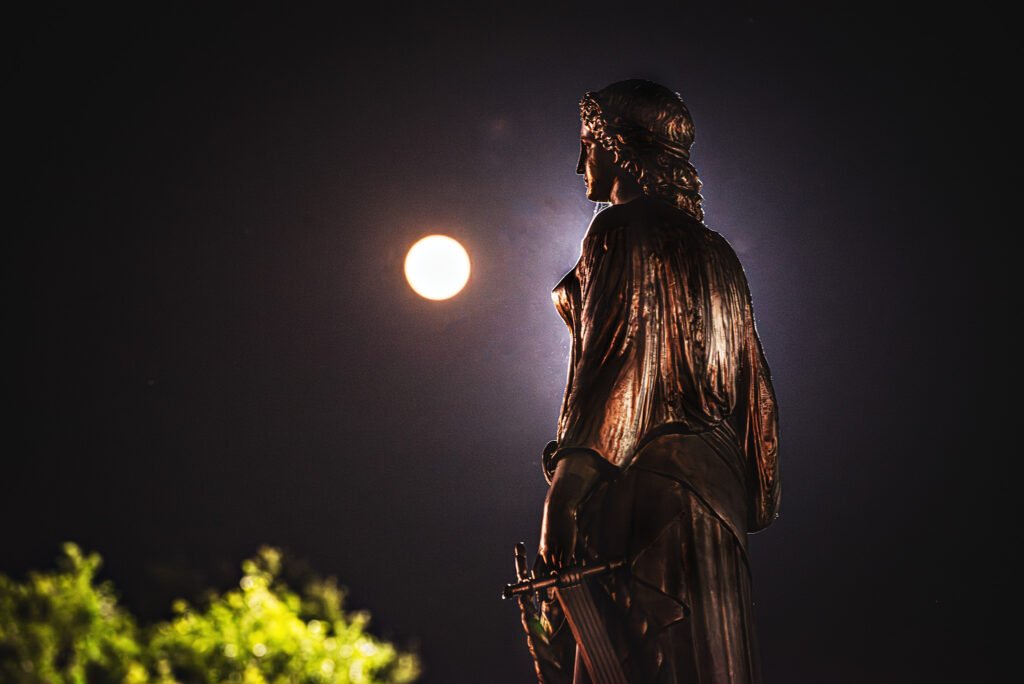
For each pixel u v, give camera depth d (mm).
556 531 6895
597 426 7035
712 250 7473
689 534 6934
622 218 7477
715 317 7348
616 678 6734
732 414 7434
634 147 7695
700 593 6871
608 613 7027
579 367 7258
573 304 7656
